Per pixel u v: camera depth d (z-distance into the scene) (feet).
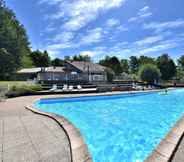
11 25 105.91
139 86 96.73
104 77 136.15
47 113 26.96
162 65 185.47
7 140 16.15
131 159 16.07
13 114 27.63
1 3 102.27
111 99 62.44
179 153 13.00
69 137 16.43
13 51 102.01
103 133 24.32
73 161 12.19
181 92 87.04
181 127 17.99
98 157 16.49
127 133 24.20
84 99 57.47
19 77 144.15
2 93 51.57
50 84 82.94
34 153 13.48
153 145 19.77
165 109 44.01
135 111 41.06
